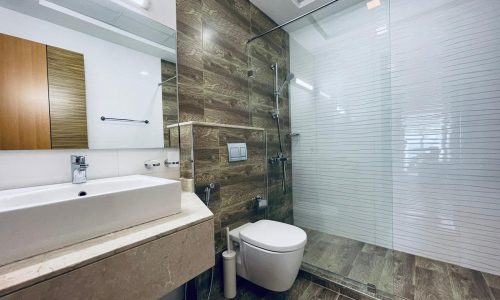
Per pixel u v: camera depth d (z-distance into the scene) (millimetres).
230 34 1777
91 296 561
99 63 1091
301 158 2359
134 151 1219
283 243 1208
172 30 1375
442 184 1668
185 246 795
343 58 2070
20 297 457
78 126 1021
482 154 1525
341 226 2115
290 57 2377
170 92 1371
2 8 833
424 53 1704
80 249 604
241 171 1730
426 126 1715
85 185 952
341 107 2102
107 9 1120
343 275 1526
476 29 1515
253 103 1995
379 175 1928
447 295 1315
